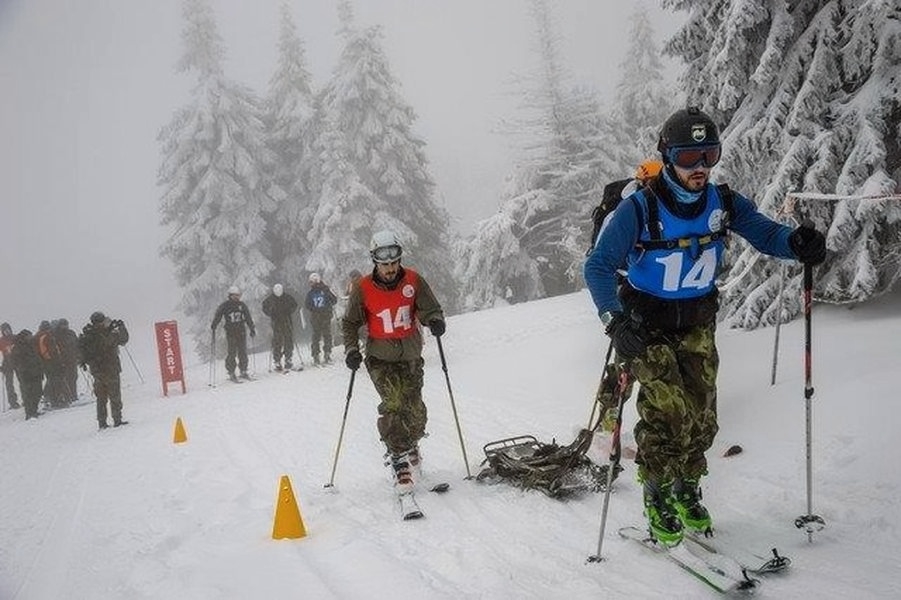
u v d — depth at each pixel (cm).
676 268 353
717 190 358
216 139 2725
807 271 365
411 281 549
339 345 2016
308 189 2800
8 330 1955
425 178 2878
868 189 772
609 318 335
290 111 2825
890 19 791
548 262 2578
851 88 851
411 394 557
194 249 2748
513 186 2645
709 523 373
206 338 2772
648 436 365
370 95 2736
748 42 893
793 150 826
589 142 2622
